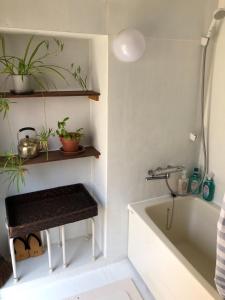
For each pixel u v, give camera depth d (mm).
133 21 1604
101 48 1680
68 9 1462
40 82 1799
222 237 1097
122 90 1711
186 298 1429
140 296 1822
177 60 1809
